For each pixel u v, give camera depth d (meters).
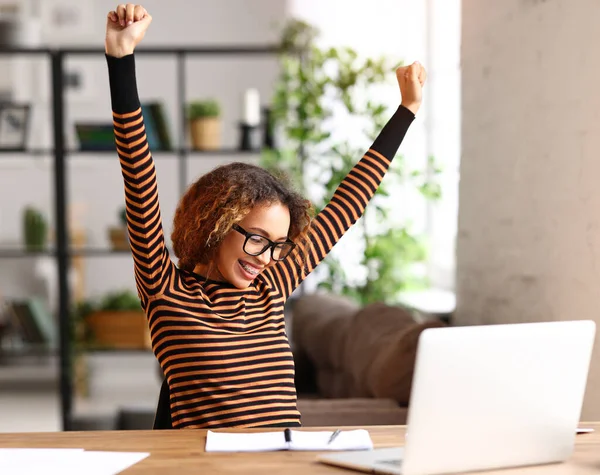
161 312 1.87
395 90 5.67
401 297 5.24
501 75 3.14
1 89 7.18
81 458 1.52
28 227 5.56
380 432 1.78
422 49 6.08
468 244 3.55
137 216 1.83
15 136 5.48
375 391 3.11
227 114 7.26
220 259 1.95
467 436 1.45
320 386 4.39
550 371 1.50
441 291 5.70
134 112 1.78
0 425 5.88
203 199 1.94
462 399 1.43
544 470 1.51
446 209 5.73
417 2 6.10
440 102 5.77
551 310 2.73
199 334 1.87
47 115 7.21
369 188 2.18
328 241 2.12
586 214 2.48
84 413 5.88
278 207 1.93
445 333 1.40
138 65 7.27
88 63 7.22
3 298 6.75
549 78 2.72
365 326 3.69
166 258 1.89
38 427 5.80
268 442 1.63
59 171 5.45
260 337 1.93
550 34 2.71
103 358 7.01
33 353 5.58
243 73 7.25
